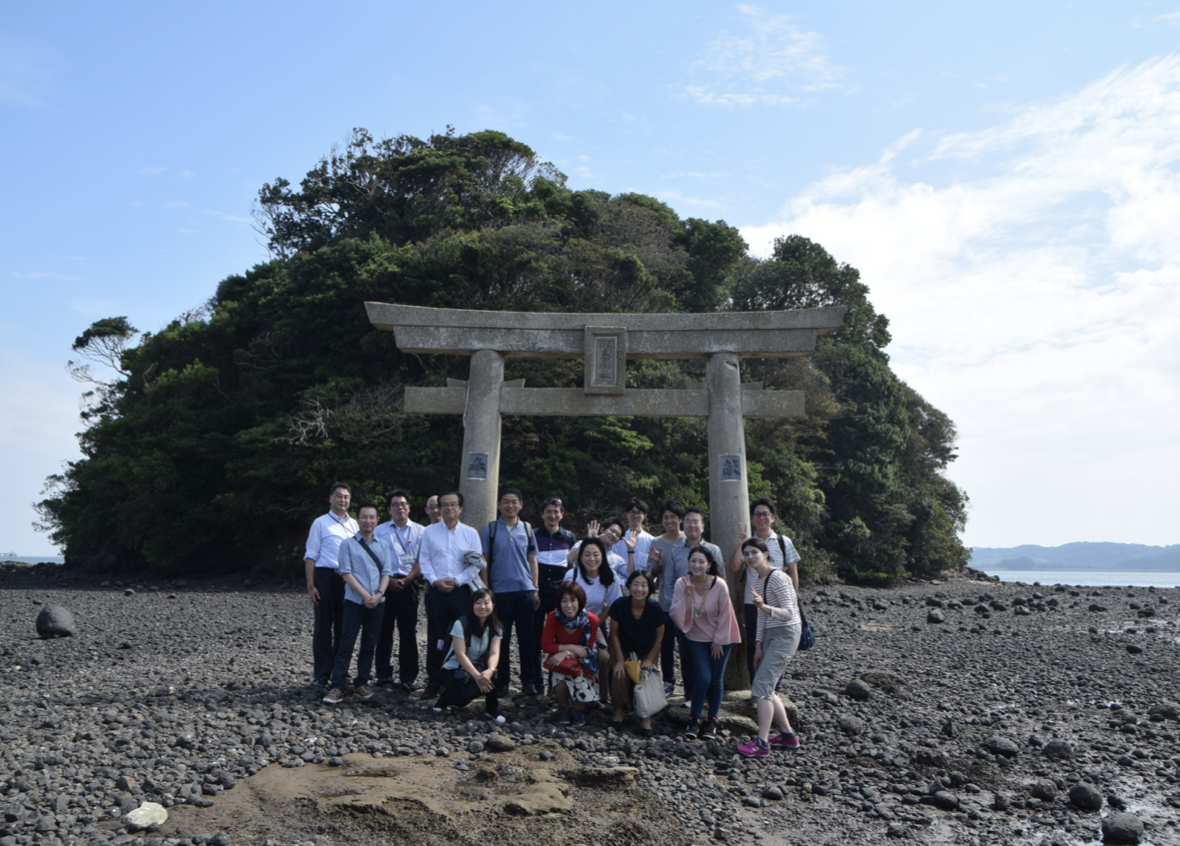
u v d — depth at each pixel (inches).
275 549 1148.5
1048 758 310.2
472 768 255.6
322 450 1057.5
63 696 345.4
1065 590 1306.6
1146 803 266.4
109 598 902.4
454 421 1119.0
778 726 306.7
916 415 1974.7
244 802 224.8
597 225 1620.3
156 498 1180.5
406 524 353.7
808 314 374.6
